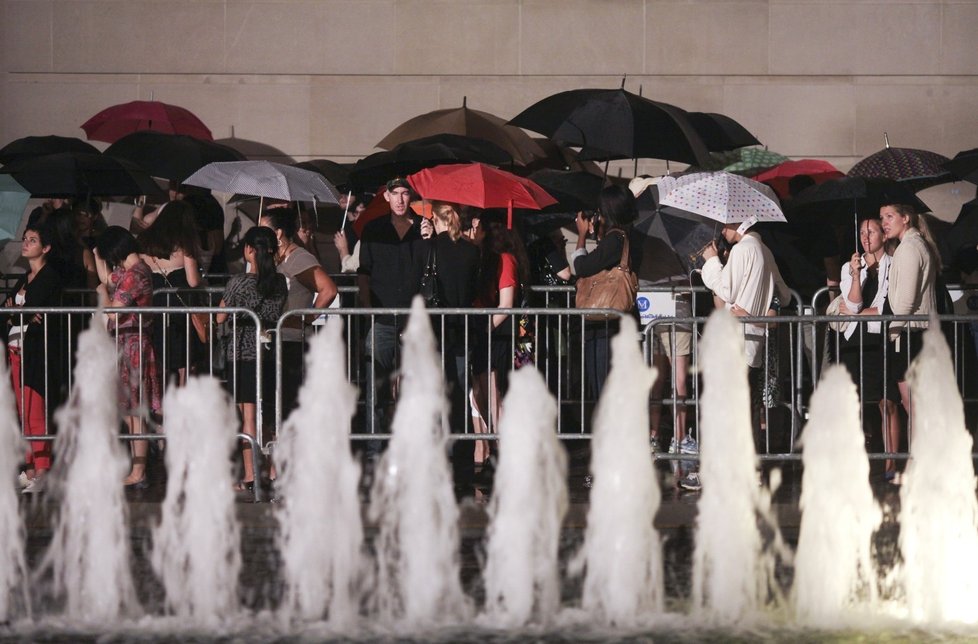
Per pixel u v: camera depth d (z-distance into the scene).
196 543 13.52
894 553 14.53
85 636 11.55
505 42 27.20
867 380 18.11
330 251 26.59
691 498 16.92
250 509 16.08
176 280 19.52
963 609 12.63
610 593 12.67
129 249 18.06
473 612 12.39
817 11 27.14
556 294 21.27
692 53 27.16
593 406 18.53
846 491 13.07
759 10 27.11
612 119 20.58
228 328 17.69
